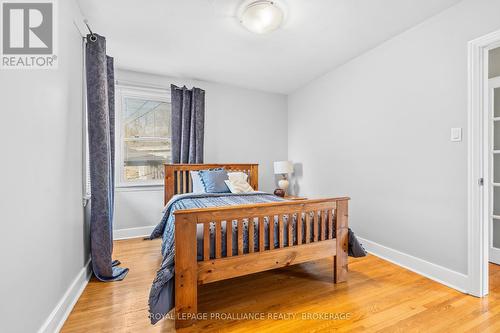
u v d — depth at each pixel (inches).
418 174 86.4
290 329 57.2
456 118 74.9
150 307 53.8
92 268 83.4
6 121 40.3
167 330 57.0
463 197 73.5
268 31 83.7
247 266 67.3
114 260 96.2
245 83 149.0
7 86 40.9
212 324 59.1
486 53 70.4
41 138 51.3
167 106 140.5
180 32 90.7
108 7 75.8
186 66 123.5
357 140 113.1
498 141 93.9
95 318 61.1
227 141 153.1
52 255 55.5
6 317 39.3
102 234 81.4
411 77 88.3
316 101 142.1
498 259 91.6
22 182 44.4
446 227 78.0
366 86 107.7
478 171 69.9
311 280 81.5
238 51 106.7
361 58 110.1
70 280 67.2
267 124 165.0
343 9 76.9
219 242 64.0
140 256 102.7
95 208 81.0
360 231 111.6
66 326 58.0
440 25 78.9
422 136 84.8
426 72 83.2
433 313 62.9
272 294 72.7
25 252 44.9
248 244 68.7
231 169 143.3
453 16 75.2
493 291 73.2
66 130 65.2
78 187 75.1
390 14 79.7
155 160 137.8
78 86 76.4
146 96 134.5
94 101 79.8
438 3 74.1
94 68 79.0
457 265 75.2
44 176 52.4
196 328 57.7
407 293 72.8
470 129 71.2
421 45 84.7
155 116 137.7
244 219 72.0
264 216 69.8
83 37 81.2
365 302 68.2
